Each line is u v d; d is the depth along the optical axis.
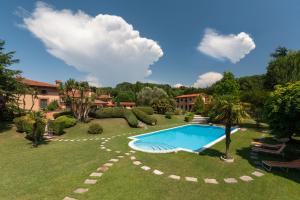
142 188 7.08
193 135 23.69
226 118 10.72
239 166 9.84
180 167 9.48
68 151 12.24
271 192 7.08
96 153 11.68
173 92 87.12
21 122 17.81
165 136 22.70
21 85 22.12
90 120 25.94
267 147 13.65
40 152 12.09
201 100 49.88
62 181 7.54
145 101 54.25
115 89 93.25
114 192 6.71
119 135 18.89
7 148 13.56
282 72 28.16
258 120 25.11
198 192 6.95
